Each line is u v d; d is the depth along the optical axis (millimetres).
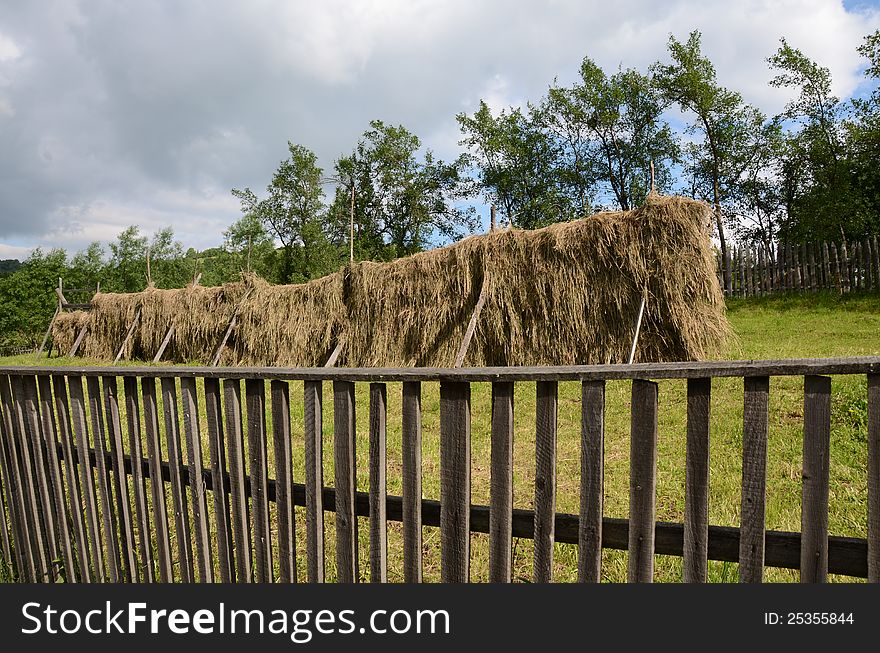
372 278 11398
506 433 1847
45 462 3092
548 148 36031
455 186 41531
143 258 52750
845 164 24828
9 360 20203
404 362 10758
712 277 8508
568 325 9062
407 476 2021
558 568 3074
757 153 30484
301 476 4750
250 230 47438
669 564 2980
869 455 1494
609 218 8836
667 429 5395
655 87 30812
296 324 12734
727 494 3863
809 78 25016
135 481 2662
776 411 5566
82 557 2979
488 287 9766
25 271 50781
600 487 1750
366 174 41906
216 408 2387
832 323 11891
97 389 2756
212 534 3664
